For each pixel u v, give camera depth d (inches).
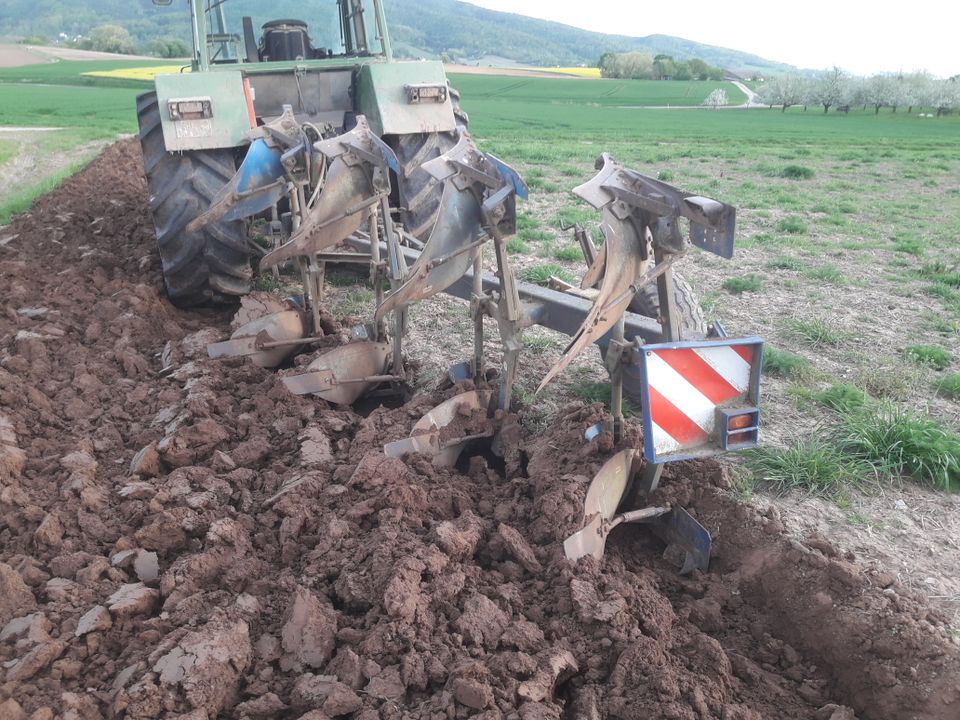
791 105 3085.6
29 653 98.2
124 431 169.3
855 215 476.7
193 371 184.4
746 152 920.9
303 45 270.7
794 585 122.2
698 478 146.3
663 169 700.7
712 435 120.4
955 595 120.7
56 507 133.7
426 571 111.8
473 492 141.8
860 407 180.2
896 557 130.3
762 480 151.9
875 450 158.7
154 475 149.5
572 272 311.7
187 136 225.5
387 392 189.6
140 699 91.8
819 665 114.0
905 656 106.0
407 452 144.5
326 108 270.8
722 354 116.9
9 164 644.7
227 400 173.5
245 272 239.6
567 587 113.0
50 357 205.8
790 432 172.6
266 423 166.2
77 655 101.0
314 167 180.5
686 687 99.3
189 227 191.3
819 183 629.0
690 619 120.2
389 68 248.1
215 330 213.6
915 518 142.9
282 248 166.4
